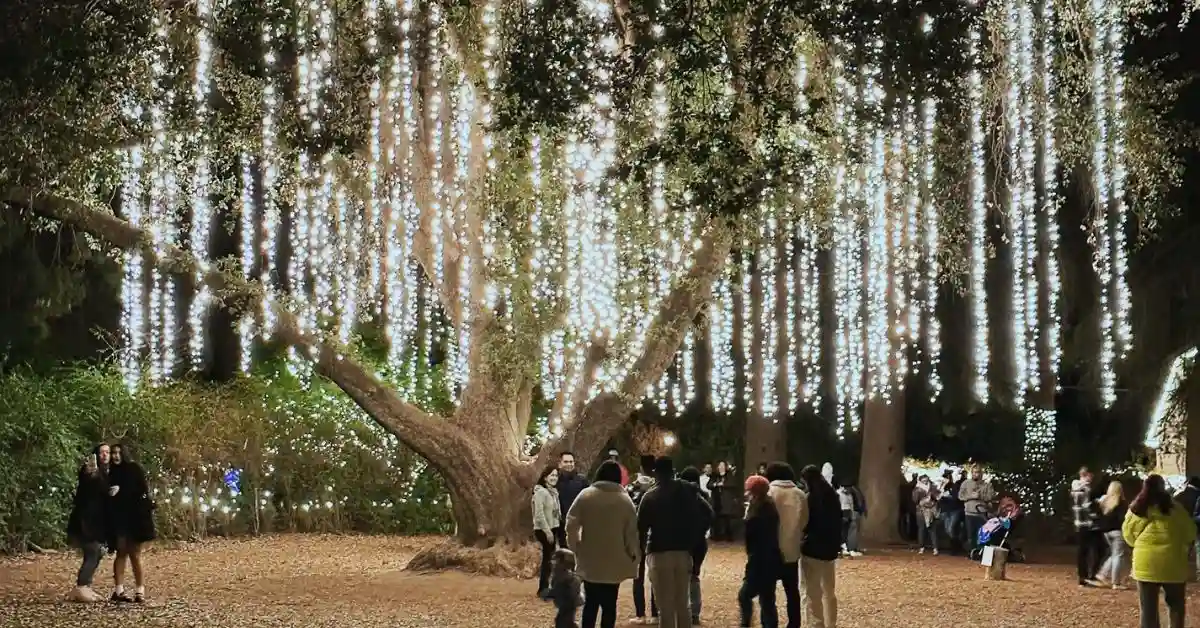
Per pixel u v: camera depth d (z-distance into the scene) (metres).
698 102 12.96
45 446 22.84
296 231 21.89
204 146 16.61
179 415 25.86
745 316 24.91
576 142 13.57
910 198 19.61
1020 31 17.03
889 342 27.09
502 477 18.88
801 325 25.42
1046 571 21.98
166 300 24.70
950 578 20.36
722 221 16.55
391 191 18.80
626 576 11.09
